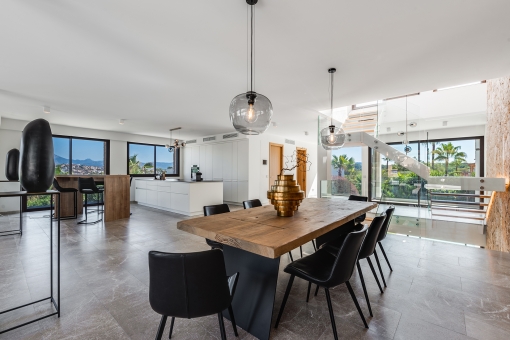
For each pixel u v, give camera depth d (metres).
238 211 2.45
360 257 1.95
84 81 3.41
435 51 2.48
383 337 1.65
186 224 1.85
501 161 3.81
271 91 3.77
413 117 5.07
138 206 7.51
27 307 1.97
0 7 1.85
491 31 2.11
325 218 2.12
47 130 1.80
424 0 1.75
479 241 4.50
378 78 3.22
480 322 1.82
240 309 1.81
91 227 4.71
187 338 1.64
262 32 2.20
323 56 2.64
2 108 4.86
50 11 1.91
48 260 2.98
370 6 1.83
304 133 8.05
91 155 7.52
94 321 1.80
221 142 8.41
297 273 1.71
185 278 1.18
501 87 3.81
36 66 2.92
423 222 4.62
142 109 5.00
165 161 9.44
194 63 2.85
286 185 2.16
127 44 2.43
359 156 6.22
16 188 6.05
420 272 2.74
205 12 1.92
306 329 1.73
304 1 1.78
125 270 2.70
